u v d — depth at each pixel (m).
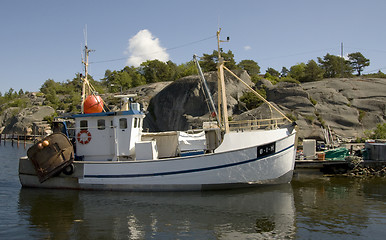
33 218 11.38
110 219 11.17
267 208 12.28
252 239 9.34
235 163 14.35
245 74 48.31
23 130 71.50
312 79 56.94
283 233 9.77
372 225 10.43
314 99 41.47
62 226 10.55
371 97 42.12
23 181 16.17
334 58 68.38
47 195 14.55
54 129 16.34
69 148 15.35
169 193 14.33
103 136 15.99
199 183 14.34
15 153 38.72
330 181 17.81
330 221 10.82
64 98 99.81
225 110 15.48
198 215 11.47
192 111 45.31
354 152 23.16
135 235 9.71
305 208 12.30
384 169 20.31
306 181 17.78
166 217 11.29
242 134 15.28
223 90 15.66
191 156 14.23
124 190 14.79
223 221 10.85
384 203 13.02
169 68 86.31
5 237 9.66
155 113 49.72
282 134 15.87
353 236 9.53
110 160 15.97
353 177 19.14
